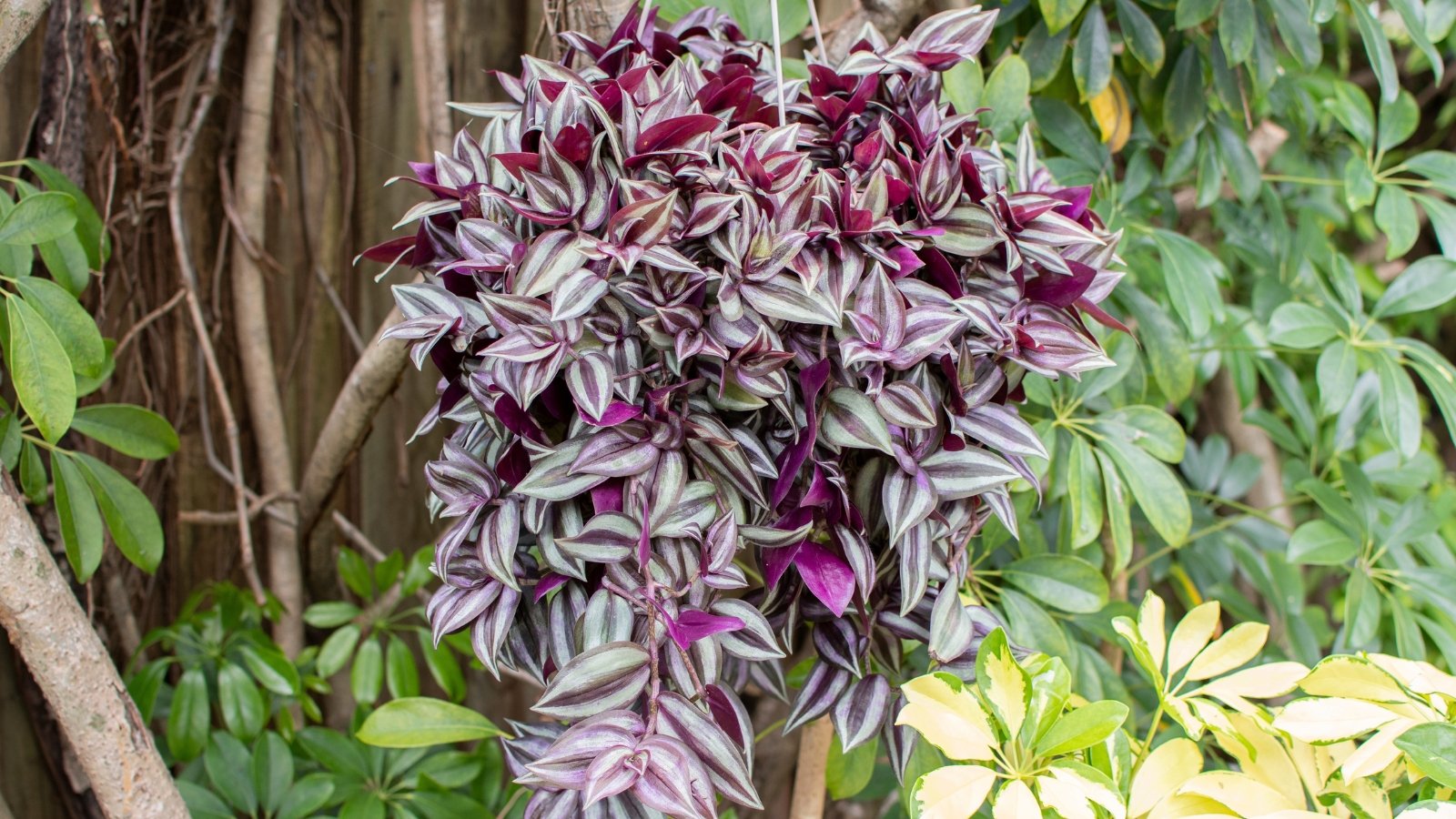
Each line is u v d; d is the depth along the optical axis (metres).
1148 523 2.05
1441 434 3.55
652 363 1.46
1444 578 1.89
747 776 1.43
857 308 1.45
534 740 1.53
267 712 1.91
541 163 1.44
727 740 1.43
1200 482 2.20
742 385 1.42
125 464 2.01
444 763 1.95
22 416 1.87
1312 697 1.50
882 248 1.48
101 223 1.83
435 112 2.01
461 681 1.96
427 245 1.51
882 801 2.45
